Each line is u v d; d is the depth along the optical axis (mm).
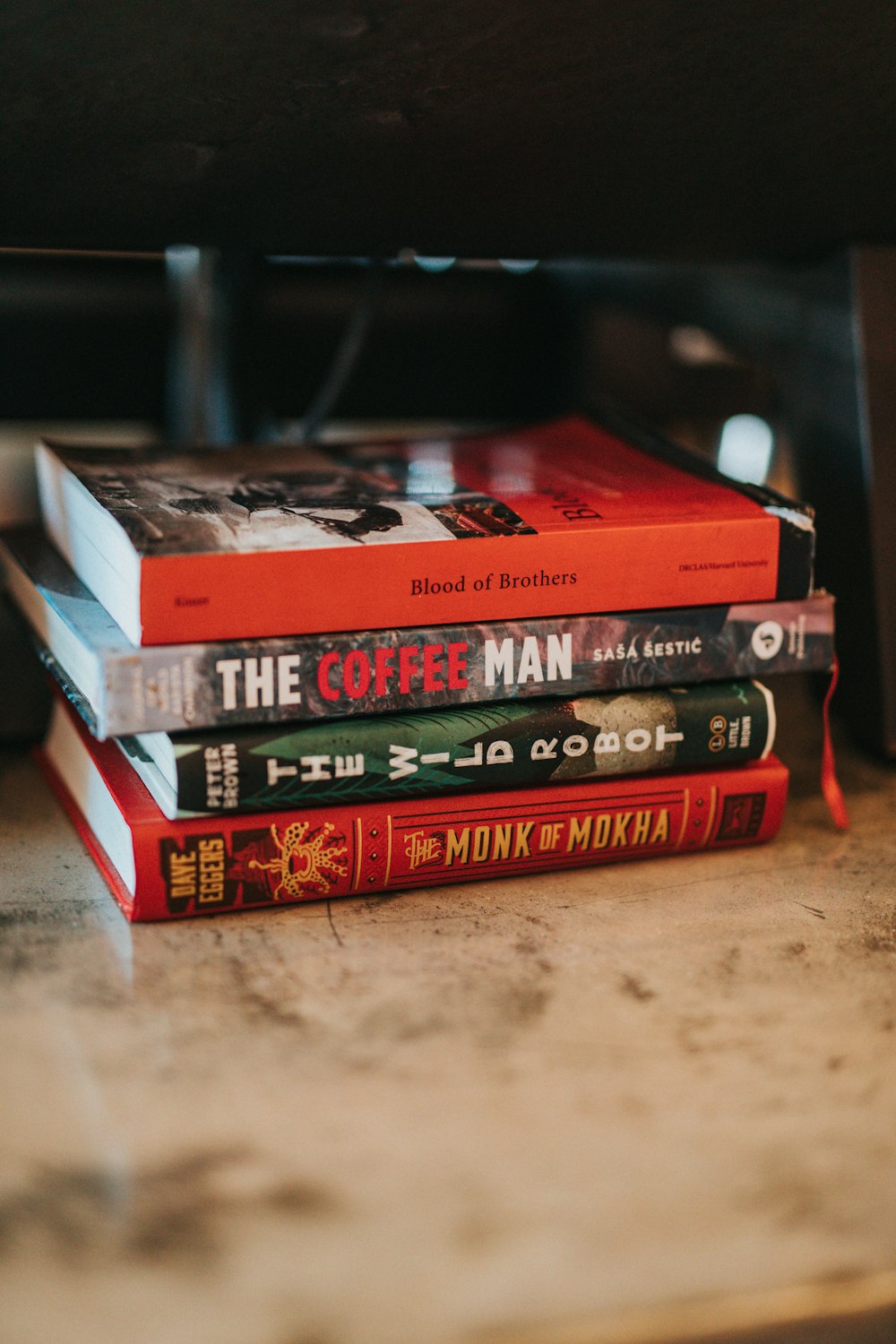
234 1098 435
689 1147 413
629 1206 382
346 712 567
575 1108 433
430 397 1160
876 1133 422
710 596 626
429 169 593
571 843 621
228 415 992
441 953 546
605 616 608
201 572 526
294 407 1118
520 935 565
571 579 596
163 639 529
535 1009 501
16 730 802
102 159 540
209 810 549
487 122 545
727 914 590
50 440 767
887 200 684
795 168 627
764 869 643
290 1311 335
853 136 594
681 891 617
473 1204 381
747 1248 364
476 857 605
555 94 527
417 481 683
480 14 463
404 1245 361
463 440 831
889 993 518
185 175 568
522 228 705
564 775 612
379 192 617
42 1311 332
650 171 621
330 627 559
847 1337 351
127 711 525
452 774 589
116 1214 371
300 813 570
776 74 529
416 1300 340
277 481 670
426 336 1131
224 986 513
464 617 583
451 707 594
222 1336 325
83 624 566
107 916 573
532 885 621
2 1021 479
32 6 422
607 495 661
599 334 1233
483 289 1134
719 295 1269
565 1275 351
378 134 544
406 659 573
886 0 488
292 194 610
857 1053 472
